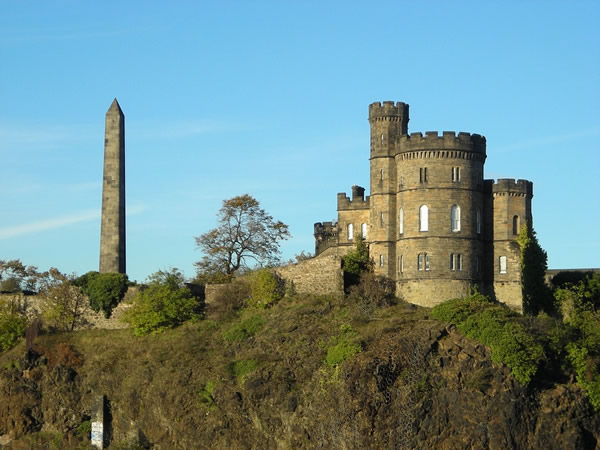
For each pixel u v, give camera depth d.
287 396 112.44
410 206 128.50
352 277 131.88
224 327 128.88
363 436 107.31
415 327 115.88
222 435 114.19
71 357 130.25
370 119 134.75
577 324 118.00
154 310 132.00
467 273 127.25
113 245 142.75
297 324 123.00
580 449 108.56
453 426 108.12
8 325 137.62
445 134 128.12
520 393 109.00
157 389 120.06
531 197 132.88
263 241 155.75
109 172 144.00
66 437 126.00
